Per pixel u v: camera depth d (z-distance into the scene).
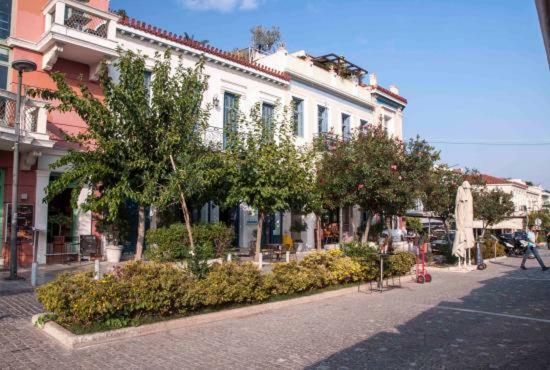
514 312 8.98
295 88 23.45
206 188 14.29
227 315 8.19
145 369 5.32
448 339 6.86
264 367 5.48
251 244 18.08
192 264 8.76
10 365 5.40
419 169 16.39
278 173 14.83
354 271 11.84
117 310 6.88
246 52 29.16
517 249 28.34
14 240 11.54
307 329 7.40
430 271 16.97
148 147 12.30
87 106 11.66
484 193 26.97
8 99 12.83
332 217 25.61
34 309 8.40
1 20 14.42
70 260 14.84
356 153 15.98
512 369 5.48
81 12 14.98
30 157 13.73
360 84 29.84
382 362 5.72
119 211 15.28
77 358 5.70
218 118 19.39
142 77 12.15
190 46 18.30
